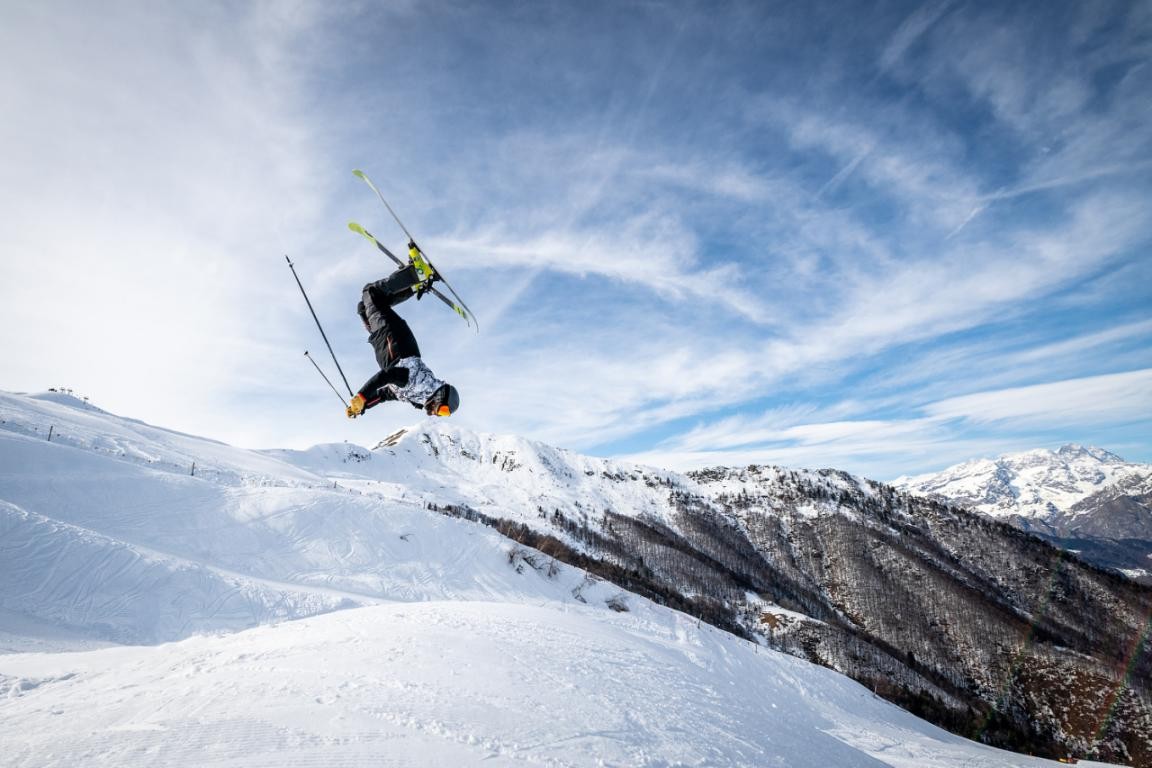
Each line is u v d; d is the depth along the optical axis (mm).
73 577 28984
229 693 7867
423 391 5496
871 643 103000
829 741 12180
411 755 6398
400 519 57969
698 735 9094
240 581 34250
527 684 9625
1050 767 48250
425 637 11758
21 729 6621
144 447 86688
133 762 5699
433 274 6039
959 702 87562
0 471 43531
